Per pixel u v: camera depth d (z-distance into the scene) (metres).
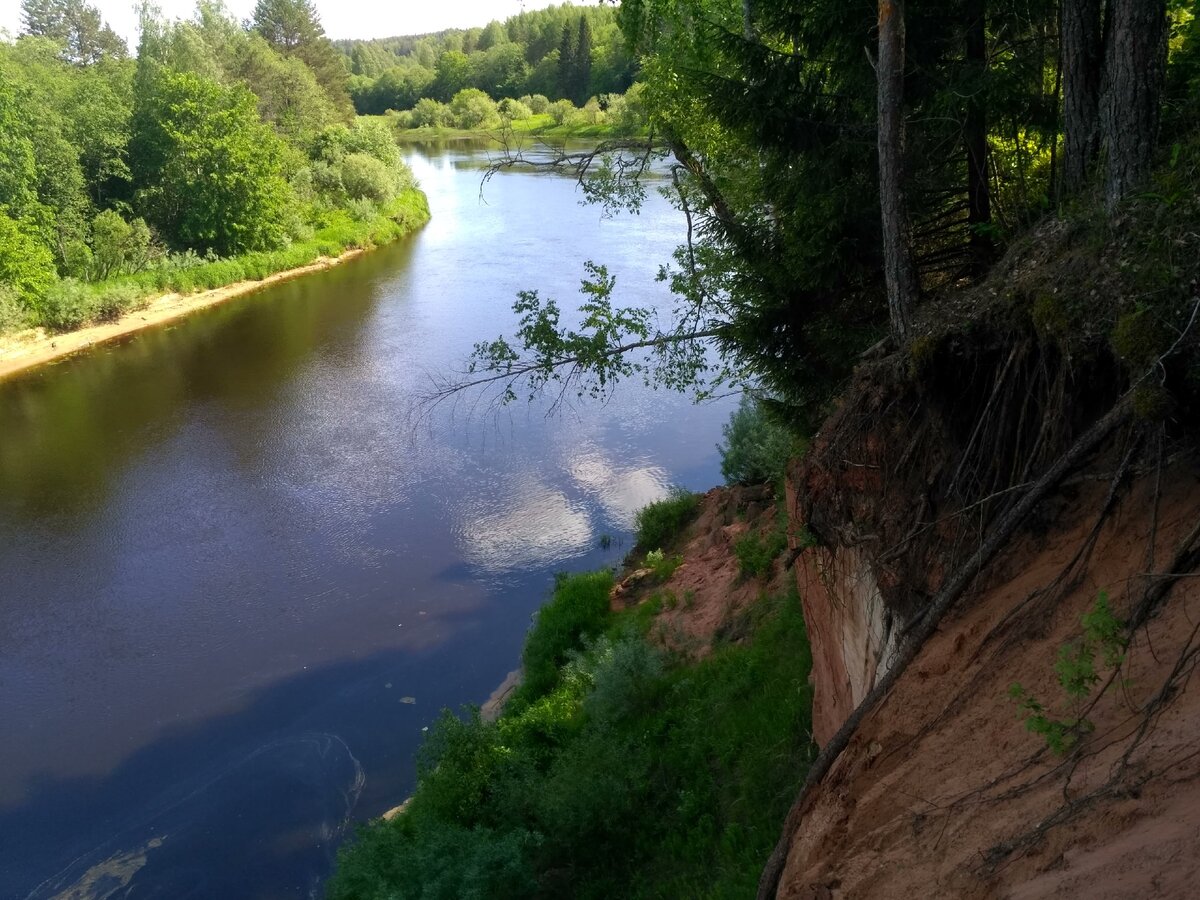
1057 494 5.91
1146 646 4.48
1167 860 3.23
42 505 25.67
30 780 16.02
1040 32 8.52
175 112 50.81
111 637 19.91
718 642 14.67
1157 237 5.16
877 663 7.49
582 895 10.70
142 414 32.16
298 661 19.02
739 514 18.95
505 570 21.98
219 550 23.28
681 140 13.03
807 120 9.73
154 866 14.06
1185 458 5.06
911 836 5.20
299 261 53.72
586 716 14.35
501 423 30.08
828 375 10.98
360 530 23.98
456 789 12.92
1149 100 5.63
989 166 9.19
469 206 69.56
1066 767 4.36
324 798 15.34
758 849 9.58
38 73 53.47
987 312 6.29
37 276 40.78
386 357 36.34
